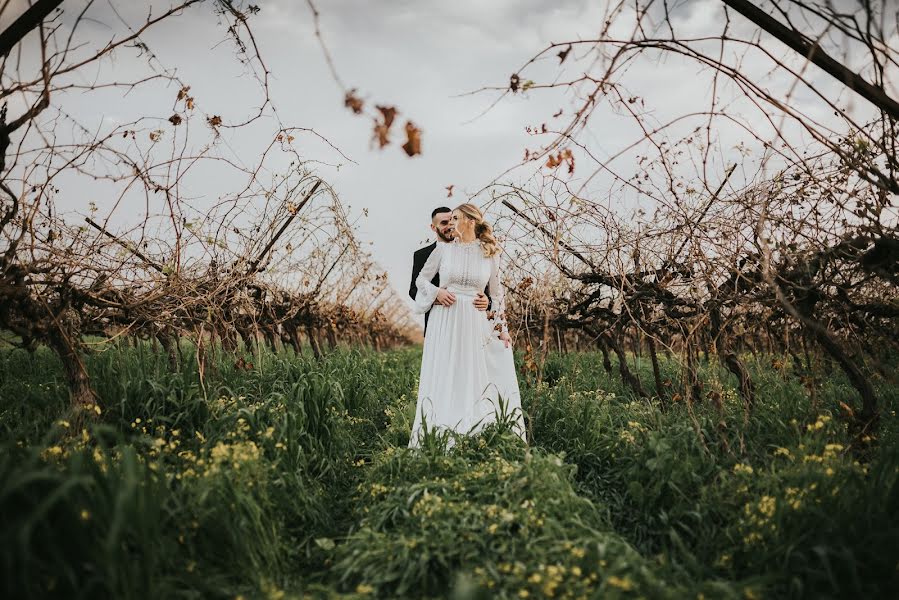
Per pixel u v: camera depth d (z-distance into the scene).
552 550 2.46
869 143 2.93
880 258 3.11
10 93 2.72
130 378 4.34
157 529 2.36
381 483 3.52
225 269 5.06
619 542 2.65
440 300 4.55
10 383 4.94
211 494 2.78
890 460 2.70
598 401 4.85
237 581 2.56
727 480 3.16
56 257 3.64
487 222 4.59
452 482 3.27
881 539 2.37
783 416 4.16
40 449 2.24
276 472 3.33
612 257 4.52
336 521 3.48
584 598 2.14
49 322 3.60
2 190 2.98
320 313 8.71
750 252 3.62
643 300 4.67
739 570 2.62
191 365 4.73
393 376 7.60
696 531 2.95
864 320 3.64
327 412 4.45
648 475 3.35
